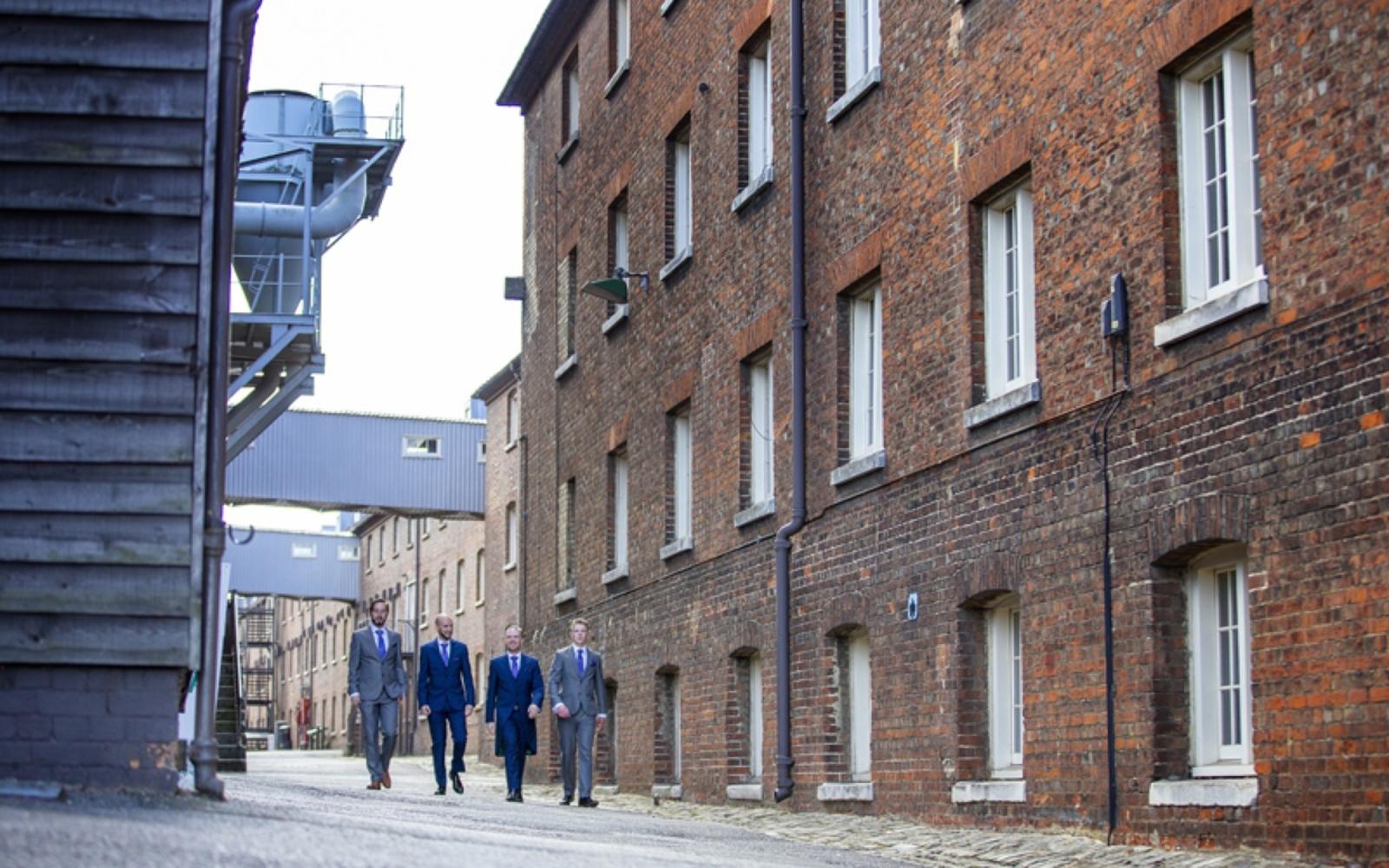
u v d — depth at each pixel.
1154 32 13.09
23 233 10.19
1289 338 11.46
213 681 10.28
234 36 10.75
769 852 11.98
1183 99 13.05
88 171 10.28
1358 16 10.99
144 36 10.41
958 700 15.58
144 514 10.07
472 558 52.97
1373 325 10.72
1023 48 15.01
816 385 18.95
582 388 28.05
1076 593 13.79
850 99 18.17
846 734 18.38
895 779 16.75
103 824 7.76
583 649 19.72
